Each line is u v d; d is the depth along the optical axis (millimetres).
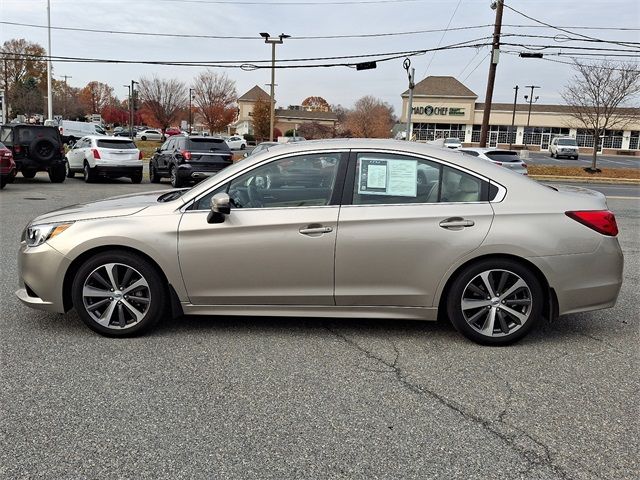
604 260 4406
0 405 3389
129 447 2969
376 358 4215
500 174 4500
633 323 5172
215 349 4332
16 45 85438
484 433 3168
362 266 4375
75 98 84375
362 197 4418
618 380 3900
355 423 3254
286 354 4262
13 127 18469
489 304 4418
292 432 3141
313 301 4469
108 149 19203
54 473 2740
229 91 68062
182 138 18266
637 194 20328
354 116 65688
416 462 2875
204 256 4391
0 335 4570
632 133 62500
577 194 4633
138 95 63031
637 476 2791
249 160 4559
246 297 4465
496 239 4293
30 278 4520
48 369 3918
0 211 11641
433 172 4465
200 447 2979
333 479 2725
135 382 3732
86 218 4504
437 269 4352
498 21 26281
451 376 3920
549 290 4383
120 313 4500
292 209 4406
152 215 4457
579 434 3174
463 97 64500
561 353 4383
